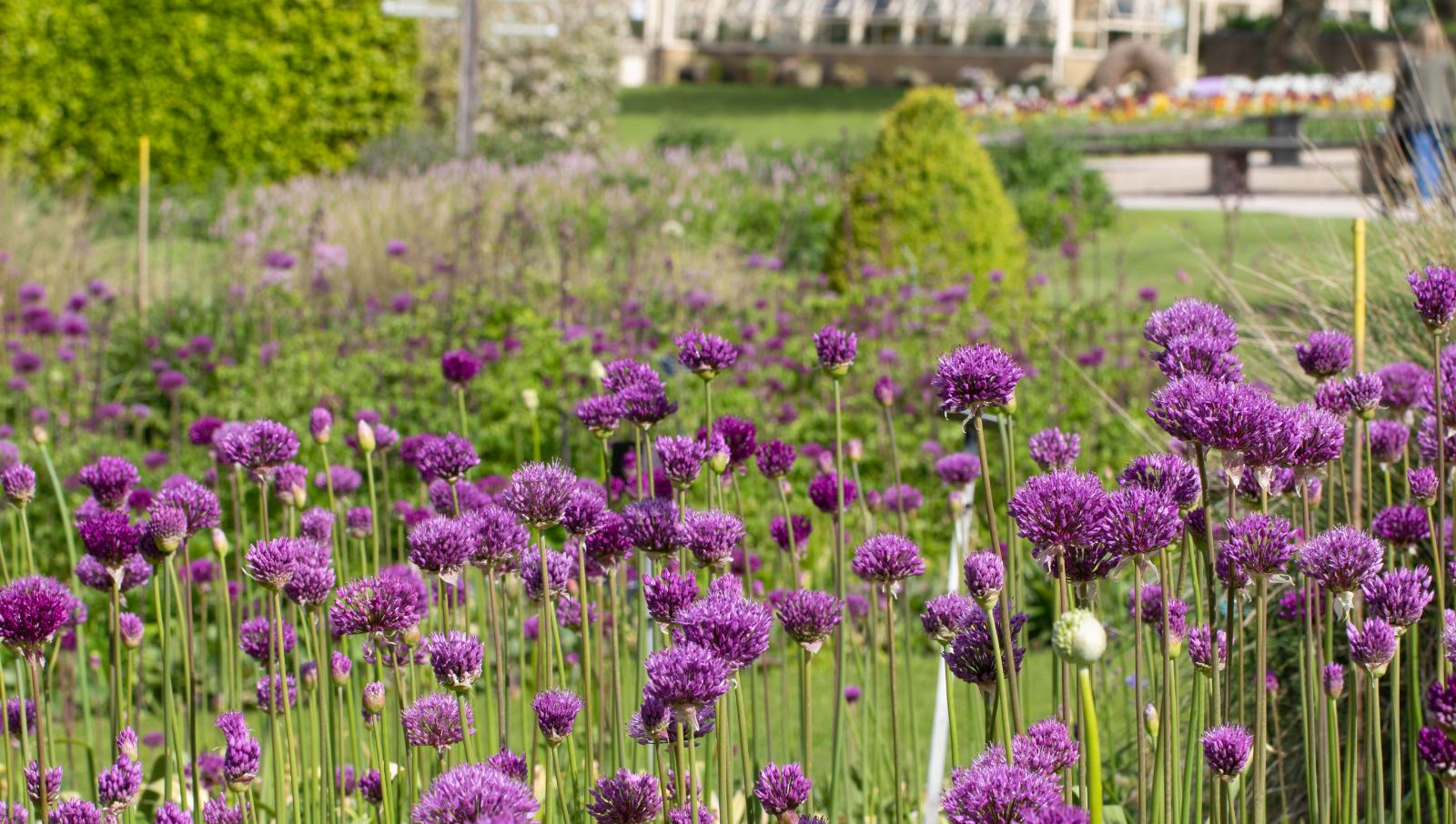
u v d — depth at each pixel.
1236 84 25.08
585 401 1.94
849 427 5.54
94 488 2.03
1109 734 2.60
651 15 46.81
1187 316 1.68
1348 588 1.53
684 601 1.59
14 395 5.96
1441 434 1.81
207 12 14.03
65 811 1.55
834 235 10.28
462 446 2.10
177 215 10.97
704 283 8.26
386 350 6.37
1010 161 16.16
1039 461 2.02
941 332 6.47
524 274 7.58
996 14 42.25
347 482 2.83
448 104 20.89
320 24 14.61
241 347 6.85
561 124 21.28
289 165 14.64
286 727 1.79
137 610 4.17
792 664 3.94
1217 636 1.56
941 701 2.21
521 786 1.22
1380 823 1.56
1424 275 1.85
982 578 1.47
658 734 1.48
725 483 2.62
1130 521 1.36
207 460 5.28
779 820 1.47
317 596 1.79
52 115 13.48
